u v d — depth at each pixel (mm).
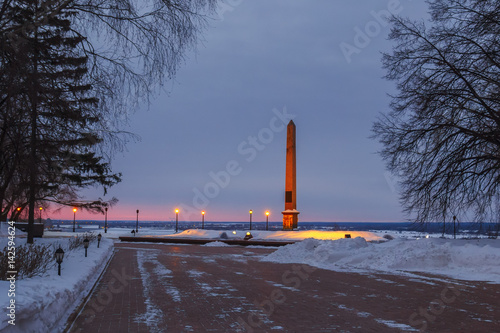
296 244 26453
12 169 8883
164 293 12211
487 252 17672
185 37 8477
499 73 18891
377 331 7914
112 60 8609
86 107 8680
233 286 13844
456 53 19500
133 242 46969
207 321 8664
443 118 19531
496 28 18516
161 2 8352
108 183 37719
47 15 7863
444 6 19484
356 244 24109
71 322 8258
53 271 12406
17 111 8203
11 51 7930
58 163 9156
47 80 8227
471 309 10109
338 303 10828
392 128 20719
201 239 50969
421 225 20938
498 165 18969
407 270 18594
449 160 19781
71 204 39719
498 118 18500
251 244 43562
